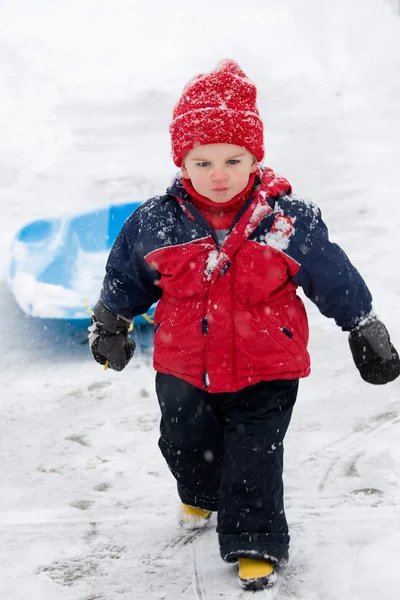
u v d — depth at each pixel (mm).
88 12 37719
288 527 5652
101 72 31844
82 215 11984
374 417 7449
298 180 17641
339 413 7566
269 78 29406
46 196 17562
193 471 5480
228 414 5188
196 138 4898
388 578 5004
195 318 5047
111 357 5562
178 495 6312
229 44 35438
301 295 11062
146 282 5324
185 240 5020
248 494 5027
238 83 4969
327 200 15859
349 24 35375
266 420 5102
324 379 8383
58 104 26953
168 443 5473
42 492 6453
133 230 5234
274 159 19547
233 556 5008
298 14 37406
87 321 10477
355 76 30125
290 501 6039
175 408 5297
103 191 17828
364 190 16469
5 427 7707
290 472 6508
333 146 20609
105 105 26828
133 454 7090
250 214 4961
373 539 5461
